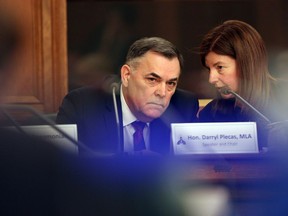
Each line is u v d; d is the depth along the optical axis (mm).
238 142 6242
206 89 10555
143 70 6887
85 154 2525
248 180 4691
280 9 14000
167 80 6914
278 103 7805
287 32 13953
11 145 2299
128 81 6996
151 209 2348
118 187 2336
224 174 4969
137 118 6984
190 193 2496
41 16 11359
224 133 6211
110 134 7055
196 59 13203
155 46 6891
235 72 7742
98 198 2311
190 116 7570
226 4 14023
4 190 2252
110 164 2381
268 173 4137
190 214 2402
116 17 13500
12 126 2455
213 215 2594
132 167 2387
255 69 7715
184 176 2486
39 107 11227
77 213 2285
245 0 14039
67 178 2299
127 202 2332
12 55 2398
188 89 12703
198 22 13914
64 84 11469
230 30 7758
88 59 13102
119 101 7066
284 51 13773
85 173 2322
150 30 13680
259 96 7727
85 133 7102
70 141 2889
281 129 6379
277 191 3701
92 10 13359
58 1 11461
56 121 7277
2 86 2414
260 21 14062
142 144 7004
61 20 11492
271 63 13172
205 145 6215
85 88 7402
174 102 7590
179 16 13867
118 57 13289
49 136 2451
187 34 13898
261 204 4105
